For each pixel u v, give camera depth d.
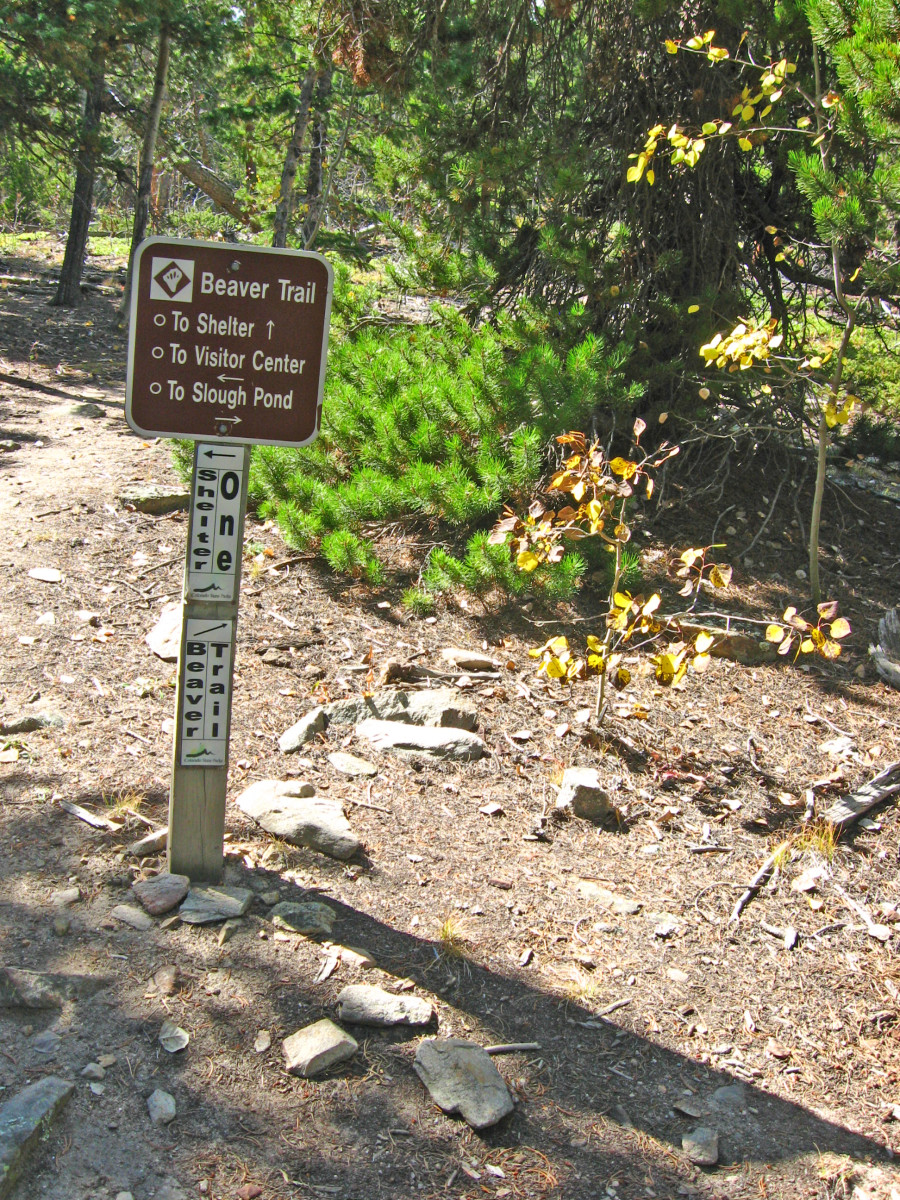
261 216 20.08
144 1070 2.77
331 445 7.36
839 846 4.38
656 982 3.46
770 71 6.64
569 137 7.84
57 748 4.34
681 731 5.20
